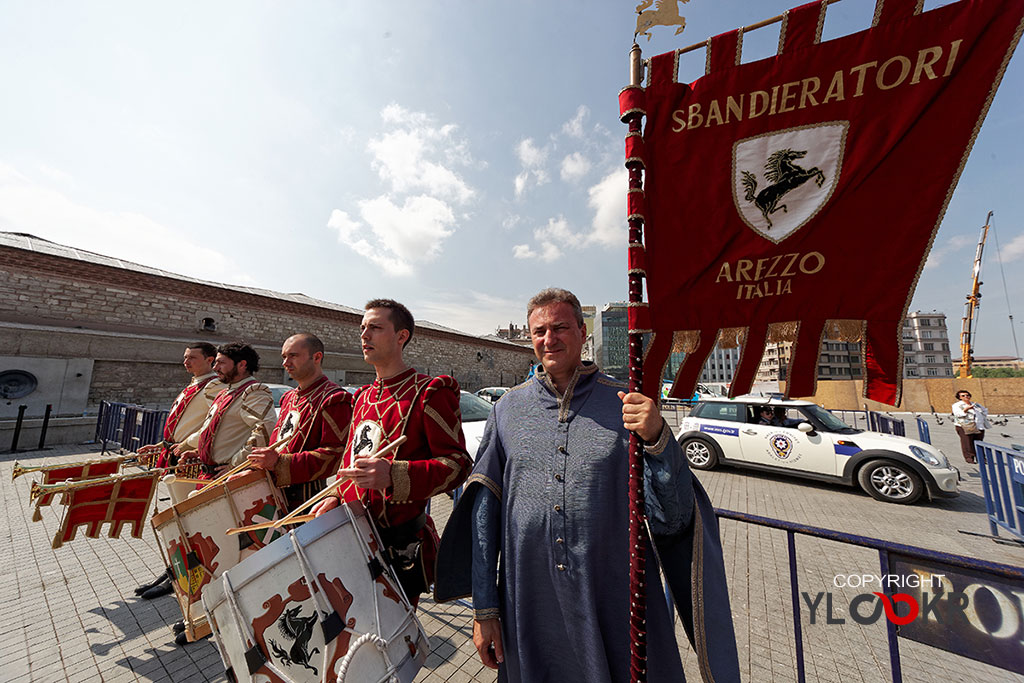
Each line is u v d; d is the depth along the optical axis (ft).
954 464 25.58
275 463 6.61
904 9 3.69
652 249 4.53
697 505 3.85
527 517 4.08
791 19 4.05
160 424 21.15
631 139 4.33
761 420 22.17
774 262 4.16
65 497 6.68
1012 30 3.34
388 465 4.78
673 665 3.59
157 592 9.69
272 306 49.75
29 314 31.58
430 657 7.70
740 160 4.24
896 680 4.55
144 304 38.32
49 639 8.14
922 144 3.64
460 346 87.10
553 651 3.96
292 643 3.87
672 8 4.40
